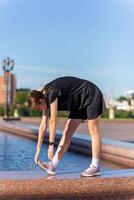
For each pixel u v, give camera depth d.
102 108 5.62
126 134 19.28
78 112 5.69
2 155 11.32
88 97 5.55
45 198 5.13
